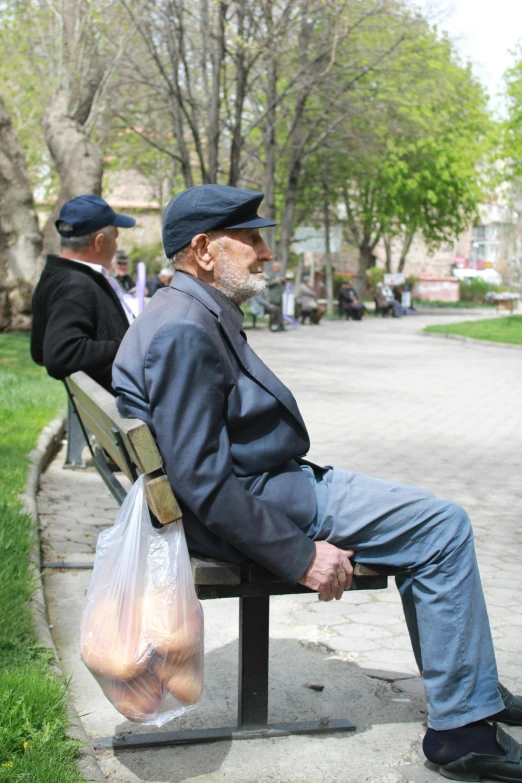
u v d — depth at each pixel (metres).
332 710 3.44
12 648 3.56
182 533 2.77
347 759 3.06
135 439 2.64
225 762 3.03
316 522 2.93
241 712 3.21
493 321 31.11
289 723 3.26
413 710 3.46
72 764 2.78
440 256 85.31
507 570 5.30
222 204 2.96
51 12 18.78
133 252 45.06
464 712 2.90
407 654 4.01
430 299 61.88
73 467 7.47
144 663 2.68
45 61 20.27
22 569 4.36
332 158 37.62
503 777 2.88
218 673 3.79
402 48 27.08
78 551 5.26
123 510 2.78
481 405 12.35
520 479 7.81
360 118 30.73
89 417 4.24
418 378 15.45
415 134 30.59
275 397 2.89
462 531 2.92
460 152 40.06
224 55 24.00
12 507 5.45
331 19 24.00
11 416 8.93
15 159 18.05
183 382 2.70
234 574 2.82
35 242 18.33
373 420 10.85
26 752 2.75
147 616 2.69
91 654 2.71
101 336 5.74
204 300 2.91
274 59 24.33
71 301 5.65
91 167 18.30
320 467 3.11
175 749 3.12
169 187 39.06
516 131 37.03
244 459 2.85
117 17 19.89
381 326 31.95
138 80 24.03
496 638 4.23
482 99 38.78
